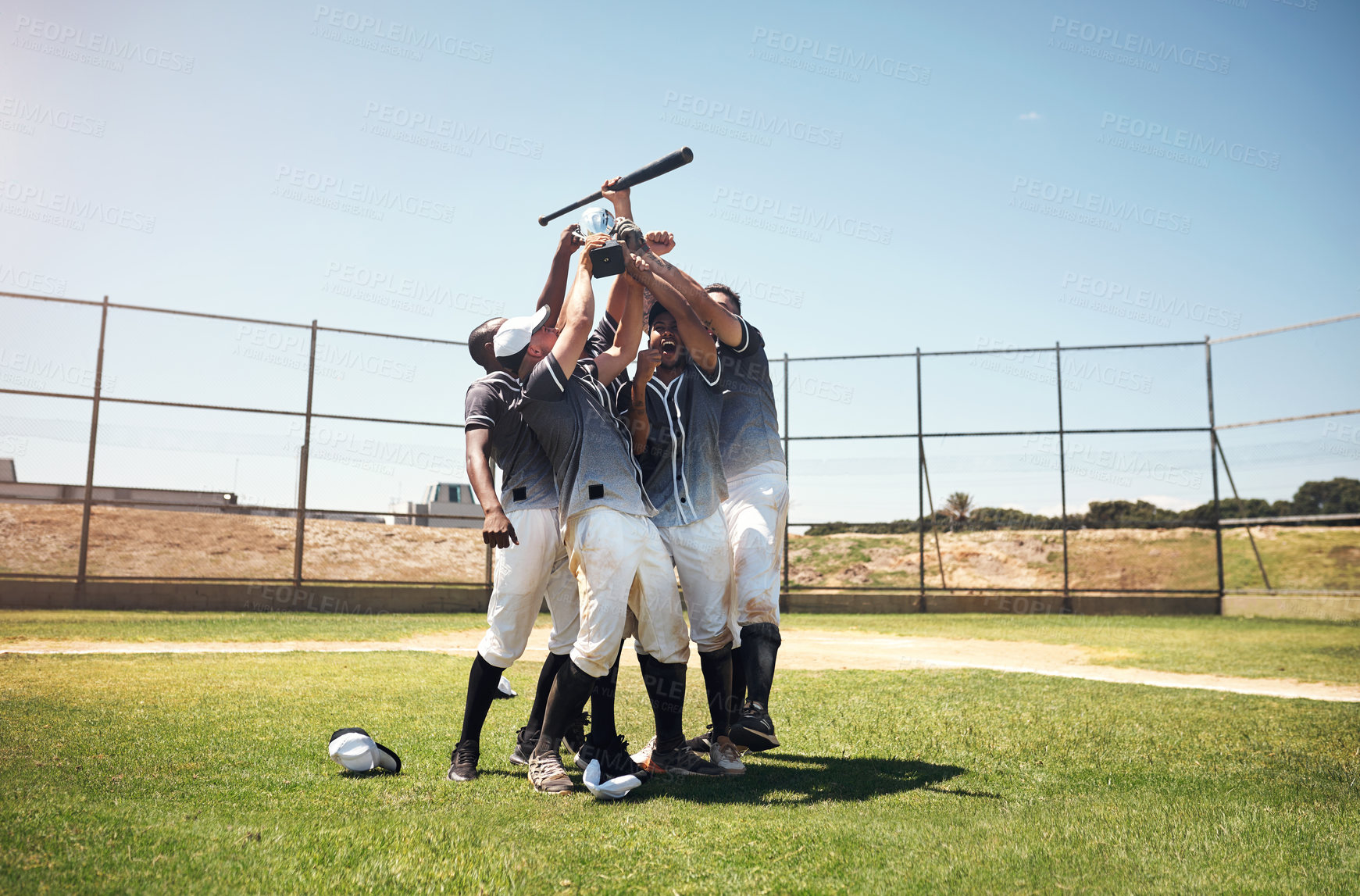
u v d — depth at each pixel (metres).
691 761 3.31
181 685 5.31
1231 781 3.17
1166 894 1.98
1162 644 10.45
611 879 2.04
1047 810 2.71
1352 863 2.21
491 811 2.62
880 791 2.99
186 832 2.30
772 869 2.12
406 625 11.60
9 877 1.90
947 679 6.52
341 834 2.33
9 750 3.31
